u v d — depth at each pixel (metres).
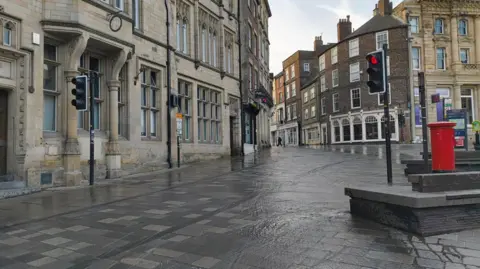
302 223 5.52
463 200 4.80
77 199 8.09
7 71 9.35
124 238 5.05
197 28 18.97
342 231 5.01
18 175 9.44
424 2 39.47
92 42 11.47
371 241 4.52
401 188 5.62
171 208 6.91
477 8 40.16
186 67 17.97
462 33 40.50
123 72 13.61
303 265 3.86
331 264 3.85
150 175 12.97
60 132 10.79
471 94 40.41
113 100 12.52
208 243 4.73
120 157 12.61
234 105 23.91
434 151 7.19
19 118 9.51
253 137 28.69
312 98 53.81
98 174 11.85
